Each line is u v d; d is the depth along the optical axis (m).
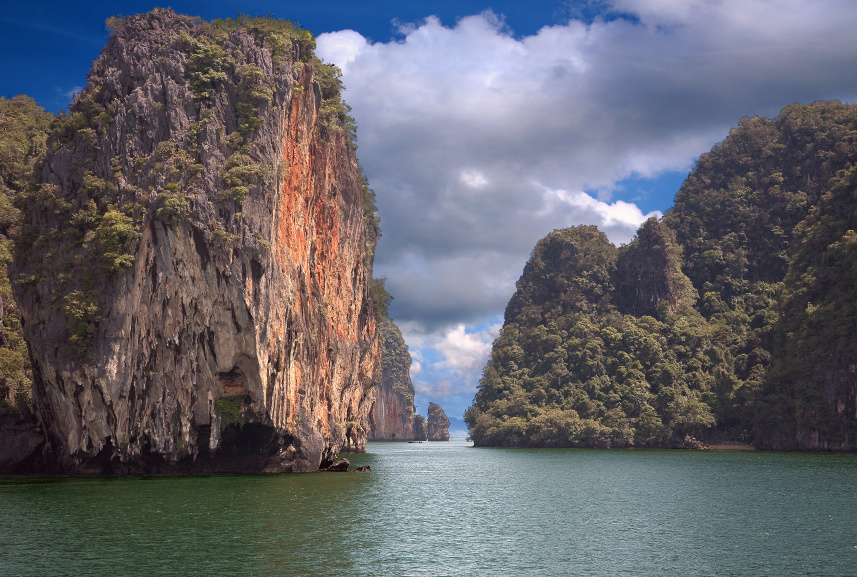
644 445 196.50
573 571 36.75
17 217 83.69
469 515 54.94
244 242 69.56
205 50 74.31
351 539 42.88
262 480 70.44
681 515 55.16
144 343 68.56
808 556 40.12
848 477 86.44
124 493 57.47
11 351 72.75
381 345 154.50
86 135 71.62
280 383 76.38
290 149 79.69
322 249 92.00
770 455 143.62
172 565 35.44
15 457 71.19
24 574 33.50
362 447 166.75
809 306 169.88
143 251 67.69
